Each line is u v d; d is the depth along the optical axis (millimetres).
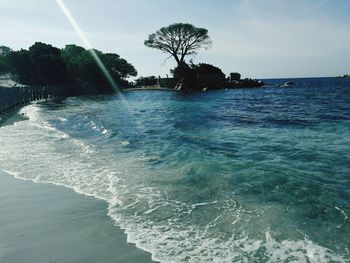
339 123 17359
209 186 7758
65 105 38406
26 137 16125
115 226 6020
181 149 11961
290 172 8461
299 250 4832
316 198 6695
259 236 5293
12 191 8203
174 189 7789
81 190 8156
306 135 14109
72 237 5652
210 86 77062
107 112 29312
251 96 48938
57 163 10938
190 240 5340
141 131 17391
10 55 59062
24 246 5371
